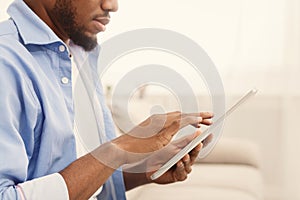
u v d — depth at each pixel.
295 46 3.40
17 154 0.72
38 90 0.80
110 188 1.09
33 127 0.78
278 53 3.43
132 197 1.97
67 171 0.75
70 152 0.86
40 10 0.88
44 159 0.81
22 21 0.85
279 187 3.49
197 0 3.44
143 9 3.43
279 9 3.41
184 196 1.98
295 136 3.46
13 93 0.74
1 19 1.57
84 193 0.75
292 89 3.43
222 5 3.44
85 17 0.86
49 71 0.86
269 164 3.51
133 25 3.42
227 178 2.36
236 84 3.46
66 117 0.84
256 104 3.48
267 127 3.49
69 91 0.88
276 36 3.42
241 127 3.50
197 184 2.23
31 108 0.76
